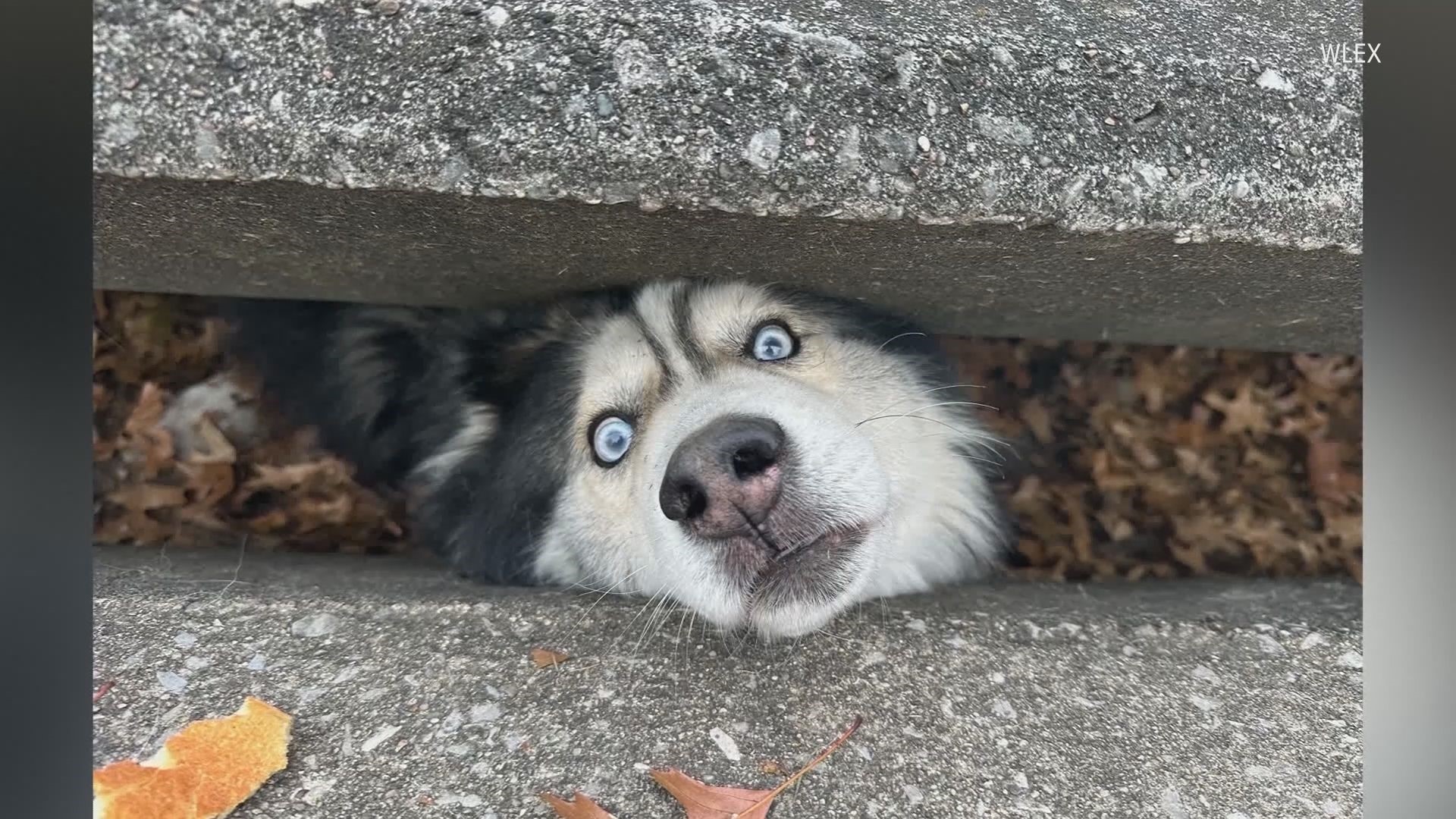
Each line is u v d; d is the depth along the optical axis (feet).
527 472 1.30
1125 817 0.96
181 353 1.44
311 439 1.49
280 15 0.86
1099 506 1.53
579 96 0.86
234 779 0.92
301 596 1.10
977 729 1.01
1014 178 0.91
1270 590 1.32
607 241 1.01
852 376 1.24
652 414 1.17
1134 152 0.94
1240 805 0.98
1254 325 1.31
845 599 1.11
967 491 1.38
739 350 1.19
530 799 0.94
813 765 0.97
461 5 0.87
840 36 0.90
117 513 1.39
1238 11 1.02
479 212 0.93
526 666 1.04
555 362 1.26
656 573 1.15
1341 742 1.02
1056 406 1.52
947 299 1.21
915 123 0.90
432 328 1.32
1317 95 0.98
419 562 1.38
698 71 0.87
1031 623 1.13
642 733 0.99
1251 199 0.96
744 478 1.05
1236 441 1.57
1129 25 0.99
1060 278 1.11
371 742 0.97
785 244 1.01
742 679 1.05
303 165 0.87
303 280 1.19
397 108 0.86
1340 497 1.50
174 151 0.86
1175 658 1.09
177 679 1.00
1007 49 0.93
